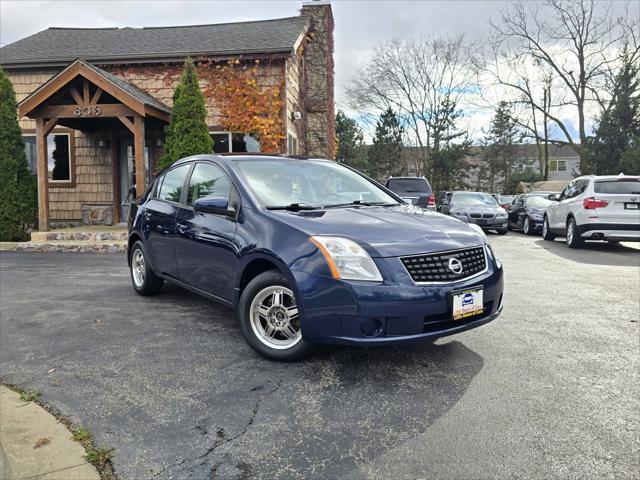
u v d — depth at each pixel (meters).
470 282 3.36
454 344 3.97
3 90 10.96
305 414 2.80
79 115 10.37
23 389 3.18
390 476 2.21
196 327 4.52
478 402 2.93
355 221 3.59
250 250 3.67
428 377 3.30
